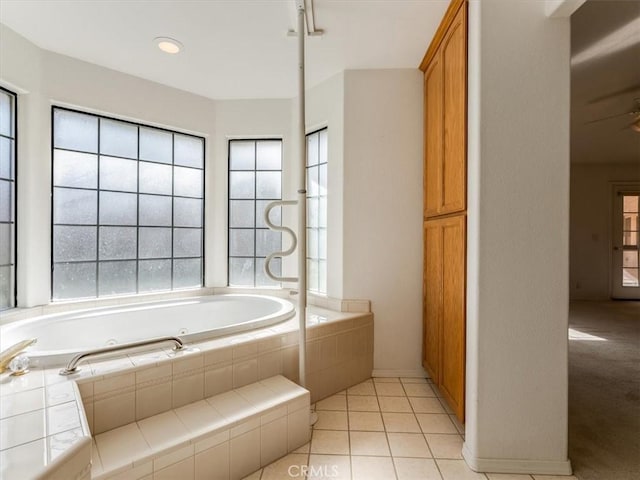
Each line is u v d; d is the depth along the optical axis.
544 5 1.44
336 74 2.50
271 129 2.98
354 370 2.29
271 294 3.00
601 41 2.09
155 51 2.23
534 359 1.45
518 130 1.45
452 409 1.79
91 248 2.47
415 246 2.41
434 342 2.11
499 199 1.46
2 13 1.83
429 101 2.26
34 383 1.28
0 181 2.03
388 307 2.43
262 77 2.59
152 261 2.76
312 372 2.05
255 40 2.09
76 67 2.31
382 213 2.42
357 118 2.43
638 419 1.88
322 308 2.55
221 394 1.63
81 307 2.35
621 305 4.91
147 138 2.73
